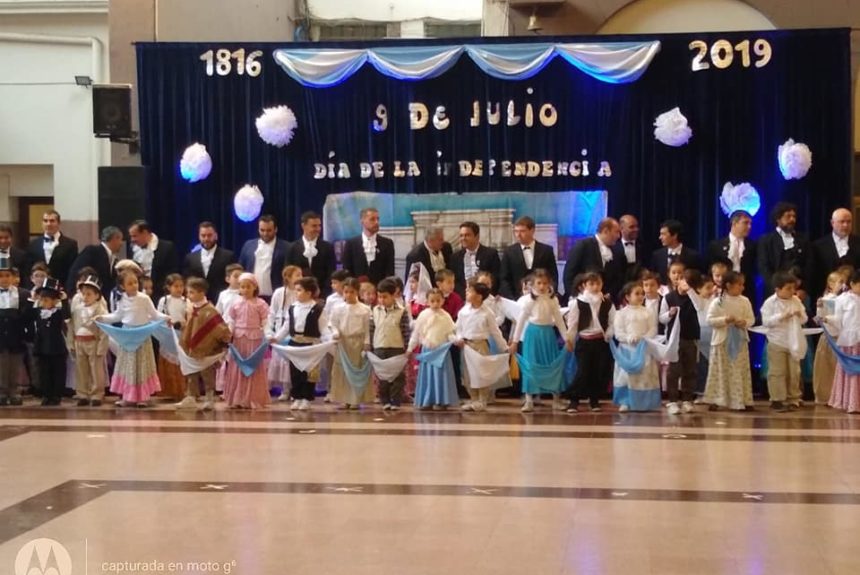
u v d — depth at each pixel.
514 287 11.05
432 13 18.11
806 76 11.34
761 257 10.87
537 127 11.73
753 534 5.57
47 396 10.71
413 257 11.26
